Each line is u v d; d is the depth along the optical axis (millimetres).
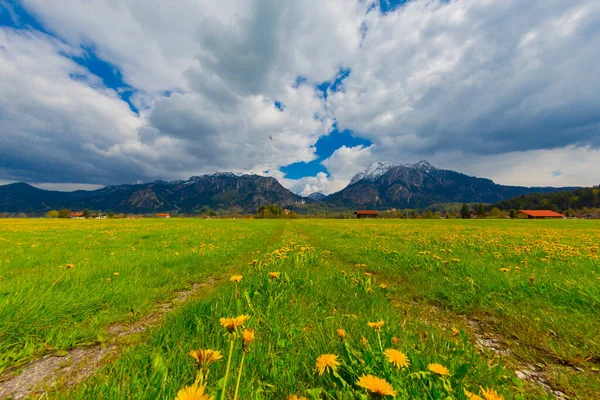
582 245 10773
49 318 3191
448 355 2242
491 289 4723
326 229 29234
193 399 1067
